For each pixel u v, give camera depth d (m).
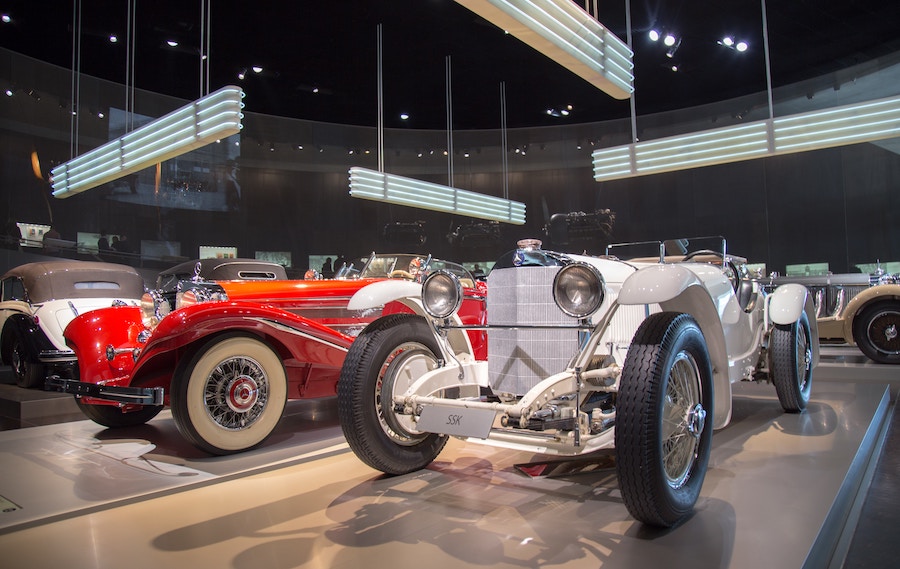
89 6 7.44
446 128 11.92
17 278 5.60
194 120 5.53
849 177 9.65
